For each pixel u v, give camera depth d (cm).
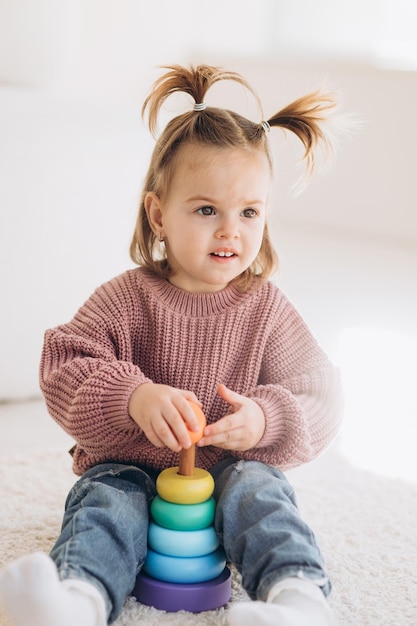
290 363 109
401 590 98
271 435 97
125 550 87
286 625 73
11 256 155
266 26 370
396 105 318
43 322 162
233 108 359
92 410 95
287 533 85
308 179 117
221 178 100
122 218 166
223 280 102
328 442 105
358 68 322
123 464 101
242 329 108
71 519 90
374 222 335
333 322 221
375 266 290
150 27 272
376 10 343
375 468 138
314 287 258
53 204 157
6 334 158
